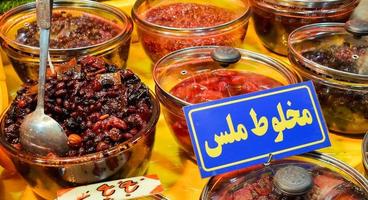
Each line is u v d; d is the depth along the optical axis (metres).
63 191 1.30
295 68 1.74
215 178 1.31
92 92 1.48
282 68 1.59
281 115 1.36
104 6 2.08
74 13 2.10
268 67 1.62
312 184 1.17
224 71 1.61
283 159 1.38
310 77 1.68
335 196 1.25
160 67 1.61
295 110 1.37
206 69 1.62
